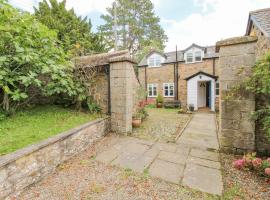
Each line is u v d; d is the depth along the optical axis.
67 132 3.51
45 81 4.84
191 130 5.85
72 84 5.08
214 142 4.53
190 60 13.33
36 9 9.04
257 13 5.92
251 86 3.29
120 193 2.38
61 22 9.25
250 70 3.38
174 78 13.89
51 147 2.98
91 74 5.55
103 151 3.94
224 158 3.48
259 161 2.80
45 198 2.28
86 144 4.09
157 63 14.83
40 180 2.71
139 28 21.20
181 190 2.44
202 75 12.17
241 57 3.45
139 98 7.28
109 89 5.41
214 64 12.29
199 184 2.58
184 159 3.48
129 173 2.93
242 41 3.38
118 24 20.47
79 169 3.10
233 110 3.60
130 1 20.47
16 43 3.66
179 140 4.72
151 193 2.38
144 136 5.07
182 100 13.54
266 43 4.70
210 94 12.23
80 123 4.36
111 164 3.29
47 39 4.52
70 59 5.89
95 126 4.53
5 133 3.22
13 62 3.90
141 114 7.04
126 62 5.08
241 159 3.11
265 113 3.21
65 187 2.54
